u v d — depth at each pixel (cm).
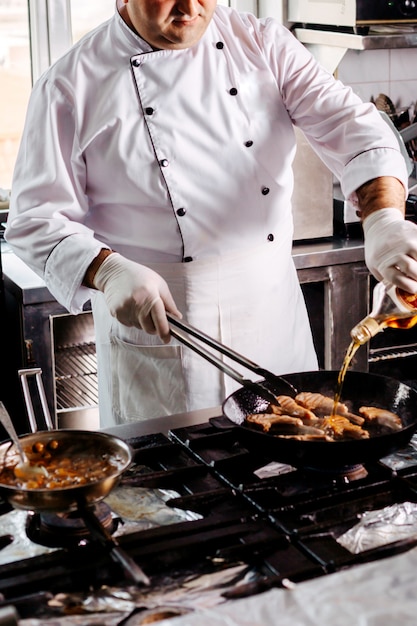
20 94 368
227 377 234
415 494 148
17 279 304
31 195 216
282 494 152
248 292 233
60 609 120
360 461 152
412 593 107
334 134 229
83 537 142
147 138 217
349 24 323
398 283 188
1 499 150
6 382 322
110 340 238
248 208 229
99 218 230
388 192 215
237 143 224
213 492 151
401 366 366
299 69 231
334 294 334
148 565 131
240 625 102
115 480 139
